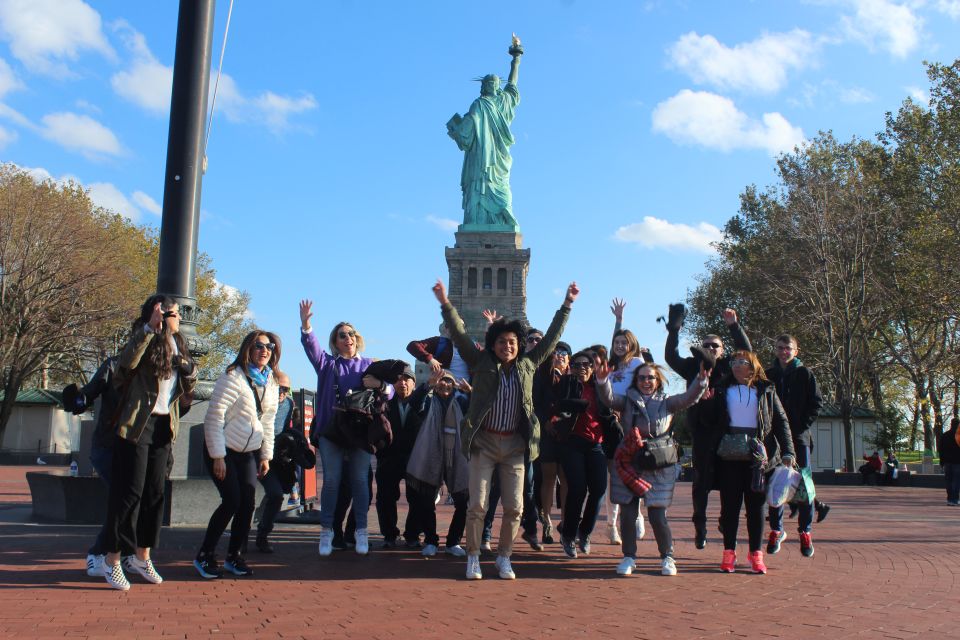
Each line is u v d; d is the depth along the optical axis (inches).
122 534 353.1
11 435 2659.9
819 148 2322.8
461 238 4685.0
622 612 327.6
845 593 374.9
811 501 499.8
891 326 2362.2
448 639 279.0
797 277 2188.7
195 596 344.5
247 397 396.8
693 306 2874.0
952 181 2004.2
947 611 335.3
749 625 305.7
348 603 337.1
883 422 2235.5
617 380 493.7
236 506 393.4
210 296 2960.1
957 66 2075.5
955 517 847.1
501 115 4741.6
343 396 473.4
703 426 470.9
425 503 490.0
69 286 2159.2
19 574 377.4
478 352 417.1
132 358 351.3
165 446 370.3
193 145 622.5
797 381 509.7
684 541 574.2
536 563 456.8
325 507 467.2
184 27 629.0
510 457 410.0
